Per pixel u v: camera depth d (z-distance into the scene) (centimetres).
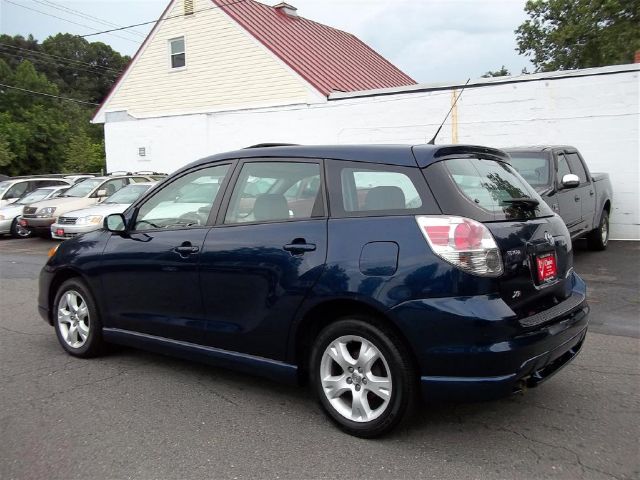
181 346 445
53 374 484
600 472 314
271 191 409
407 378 340
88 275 504
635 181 1182
